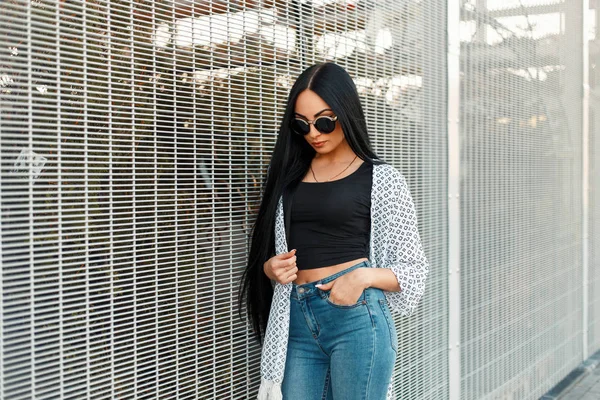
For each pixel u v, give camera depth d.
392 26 2.53
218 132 1.79
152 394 1.61
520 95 3.66
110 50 1.49
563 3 4.23
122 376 1.52
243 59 1.85
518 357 3.60
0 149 1.28
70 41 1.39
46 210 1.35
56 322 1.37
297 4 2.05
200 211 1.75
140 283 1.55
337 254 1.67
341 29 2.25
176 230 1.67
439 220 2.85
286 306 1.68
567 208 4.32
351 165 1.75
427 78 2.77
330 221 1.66
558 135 4.18
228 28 1.80
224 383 1.85
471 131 3.11
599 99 4.93
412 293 1.67
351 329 1.62
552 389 4.05
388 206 1.69
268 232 1.72
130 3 1.53
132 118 1.53
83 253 1.43
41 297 1.34
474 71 3.15
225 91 1.81
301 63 2.07
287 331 1.68
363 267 1.67
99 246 1.47
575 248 4.47
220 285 1.82
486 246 3.25
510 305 3.51
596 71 4.87
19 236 1.31
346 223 1.67
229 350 1.87
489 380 3.27
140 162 1.54
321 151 1.71
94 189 1.45
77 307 1.42
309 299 1.66
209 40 1.74
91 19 1.45
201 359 1.78
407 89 2.62
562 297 4.23
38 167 1.34
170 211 1.65
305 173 1.78
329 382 1.75
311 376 1.70
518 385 3.59
